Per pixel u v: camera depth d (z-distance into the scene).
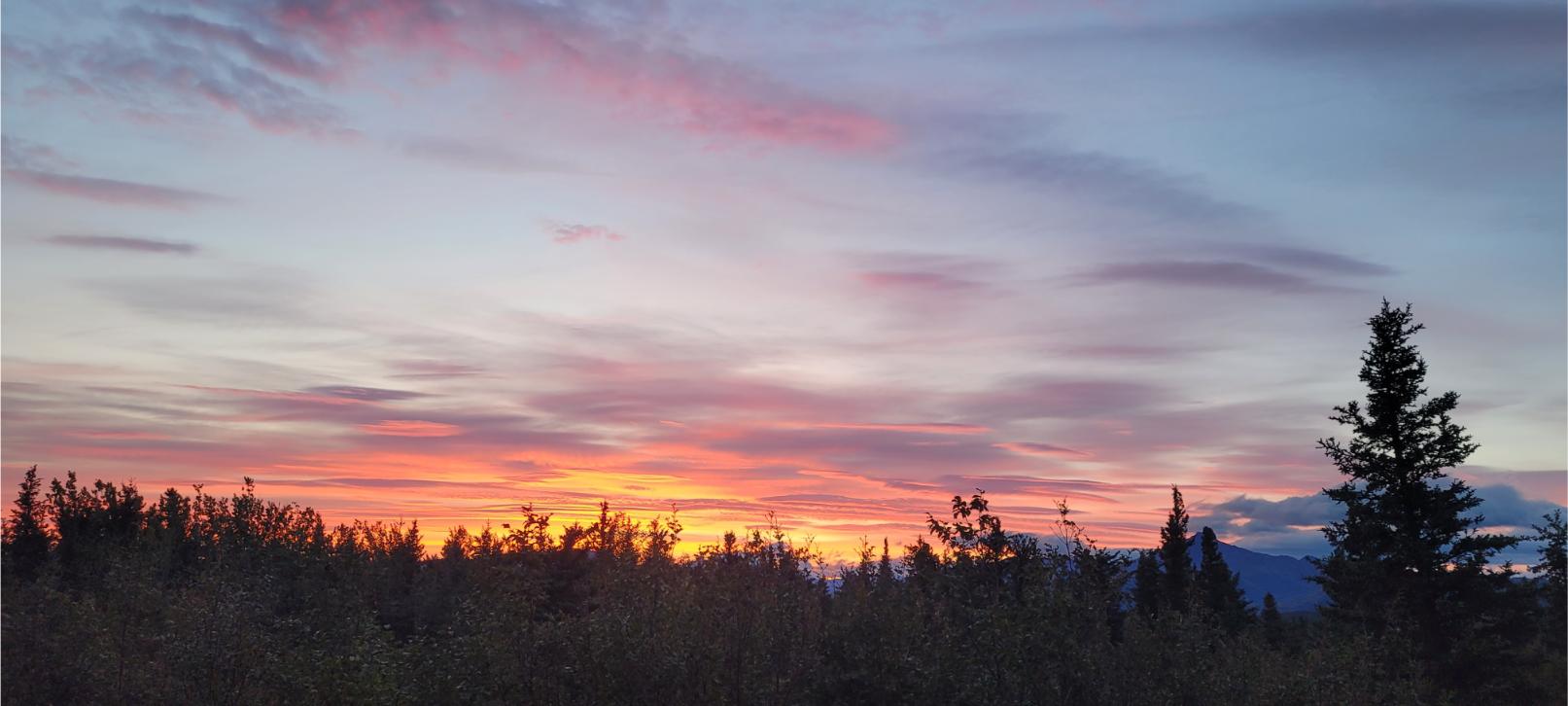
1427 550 33.19
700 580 17.88
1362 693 20.03
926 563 19.92
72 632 18.73
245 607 16.89
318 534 34.44
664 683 16.20
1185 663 19.83
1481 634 32.78
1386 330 36.56
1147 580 50.94
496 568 19.19
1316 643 23.02
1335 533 35.75
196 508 35.72
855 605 18.53
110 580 19.73
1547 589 35.41
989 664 17.47
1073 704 18.09
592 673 16.14
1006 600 18.64
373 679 15.50
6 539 49.22
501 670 16.11
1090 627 18.97
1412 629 31.95
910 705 17.16
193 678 16.09
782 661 17.38
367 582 34.78
